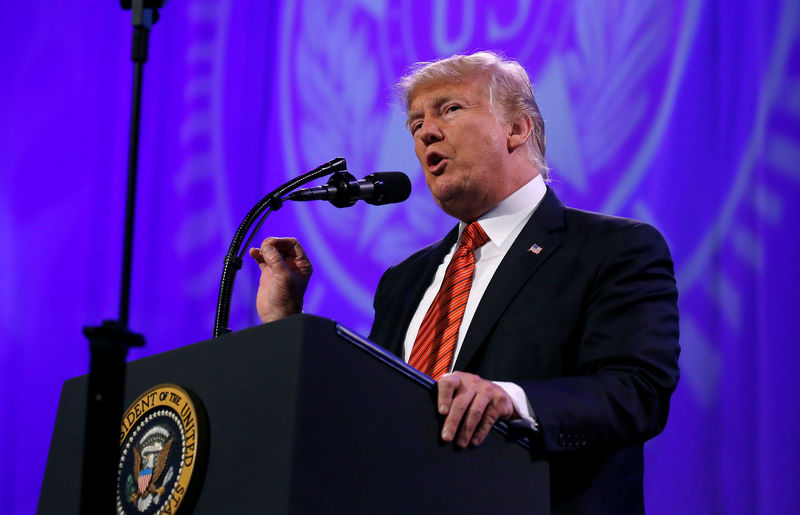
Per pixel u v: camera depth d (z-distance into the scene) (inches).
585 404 133.0
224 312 155.8
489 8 328.5
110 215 369.4
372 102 345.7
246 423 101.7
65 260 370.3
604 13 309.0
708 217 284.8
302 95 356.8
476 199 196.5
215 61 370.6
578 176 303.7
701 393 276.1
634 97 300.5
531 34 319.0
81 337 364.2
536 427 125.1
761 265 274.8
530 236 182.5
